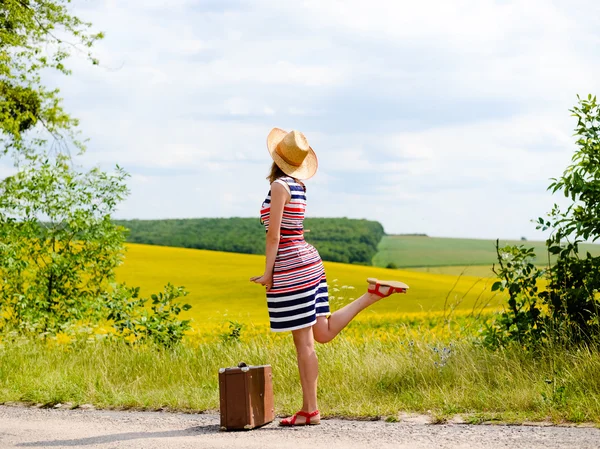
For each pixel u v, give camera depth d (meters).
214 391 6.77
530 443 4.00
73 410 6.20
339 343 8.34
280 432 4.76
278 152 5.17
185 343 10.62
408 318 15.29
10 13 16.64
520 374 5.82
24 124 18.03
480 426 4.65
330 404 5.82
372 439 4.35
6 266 11.95
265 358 7.93
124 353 8.87
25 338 10.17
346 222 76.44
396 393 6.05
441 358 6.54
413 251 78.75
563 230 6.95
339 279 37.41
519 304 7.18
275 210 4.99
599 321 6.42
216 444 4.38
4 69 16.39
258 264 43.12
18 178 12.95
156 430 5.07
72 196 12.66
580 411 4.74
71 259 12.41
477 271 62.66
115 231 12.66
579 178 6.81
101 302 11.82
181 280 35.00
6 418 5.79
